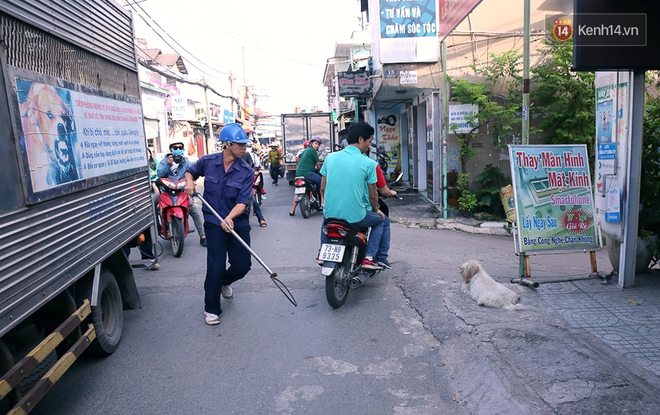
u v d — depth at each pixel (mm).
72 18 3582
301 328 4527
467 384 3404
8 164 2580
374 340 4203
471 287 4926
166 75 19281
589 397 2982
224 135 4641
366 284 5688
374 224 5137
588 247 5141
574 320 4129
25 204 2705
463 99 9633
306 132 20859
